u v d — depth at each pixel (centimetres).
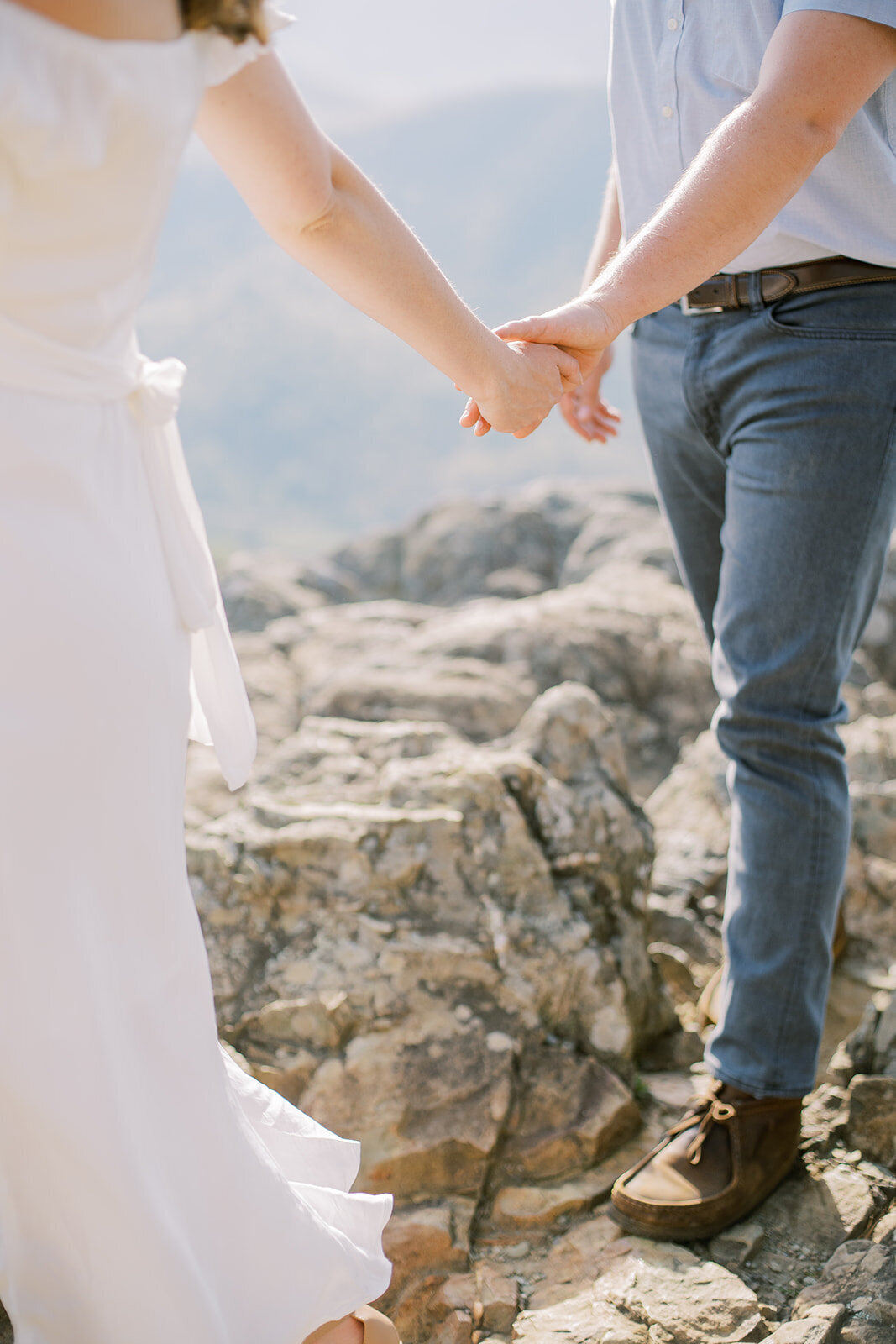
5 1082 106
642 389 208
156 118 97
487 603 487
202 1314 111
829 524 171
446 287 138
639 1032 223
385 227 130
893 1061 201
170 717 113
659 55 183
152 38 98
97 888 108
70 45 91
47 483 102
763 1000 176
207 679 131
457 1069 196
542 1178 188
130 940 111
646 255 160
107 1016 109
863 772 318
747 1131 174
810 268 172
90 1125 107
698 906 280
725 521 192
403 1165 183
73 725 104
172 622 116
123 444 110
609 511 593
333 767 283
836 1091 200
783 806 176
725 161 155
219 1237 116
